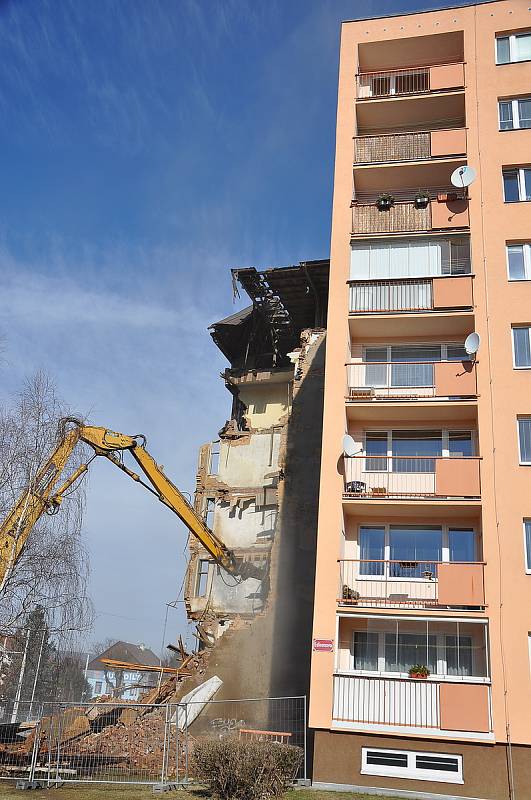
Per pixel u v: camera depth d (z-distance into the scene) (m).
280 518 31.97
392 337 23.75
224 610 34.91
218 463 39.22
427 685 17.91
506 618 18.28
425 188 25.91
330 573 19.78
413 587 20.42
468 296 22.38
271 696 27.31
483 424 20.67
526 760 16.86
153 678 46.84
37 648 24.38
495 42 26.16
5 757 20.98
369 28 27.58
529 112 24.83
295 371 35.38
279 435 38.50
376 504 20.50
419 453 22.39
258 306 40.09
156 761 20.84
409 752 17.45
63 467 23.98
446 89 25.77
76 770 19.22
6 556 21.36
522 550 18.98
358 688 18.27
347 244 24.16
